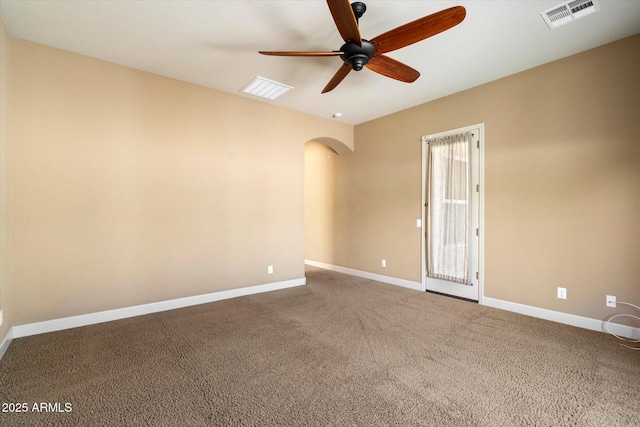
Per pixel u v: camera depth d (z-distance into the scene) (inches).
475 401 74.2
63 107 116.0
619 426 65.6
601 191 114.9
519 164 135.9
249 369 88.7
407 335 113.3
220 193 156.6
